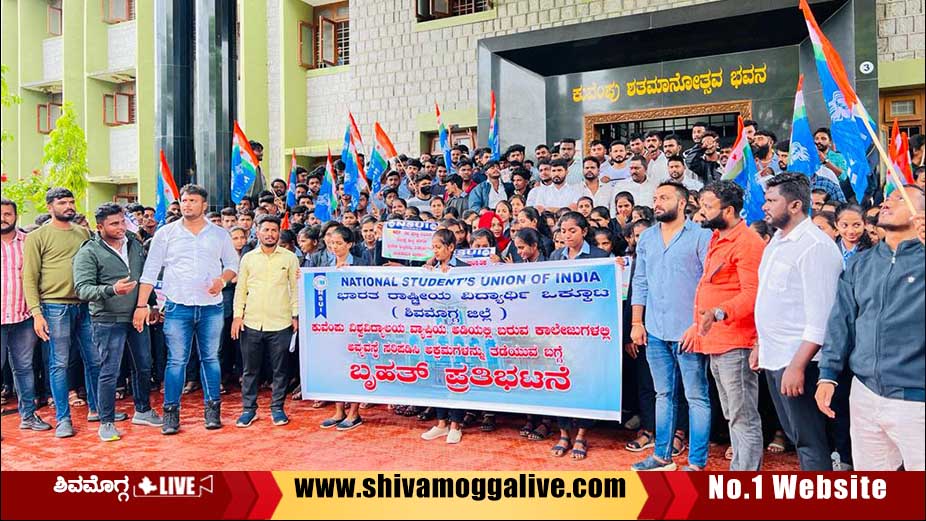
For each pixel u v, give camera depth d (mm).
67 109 16516
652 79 11898
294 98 16703
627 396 5656
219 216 7984
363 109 14758
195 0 13070
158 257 5684
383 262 6934
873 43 9469
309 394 5980
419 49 14109
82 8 20391
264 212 9133
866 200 6480
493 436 5508
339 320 5887
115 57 19984
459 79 13648
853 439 3490
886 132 10461
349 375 5852
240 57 16797
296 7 16891
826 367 3488
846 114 5055
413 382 5609
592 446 5203
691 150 8523
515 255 6234
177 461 4945
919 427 3154
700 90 11508
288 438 5516
